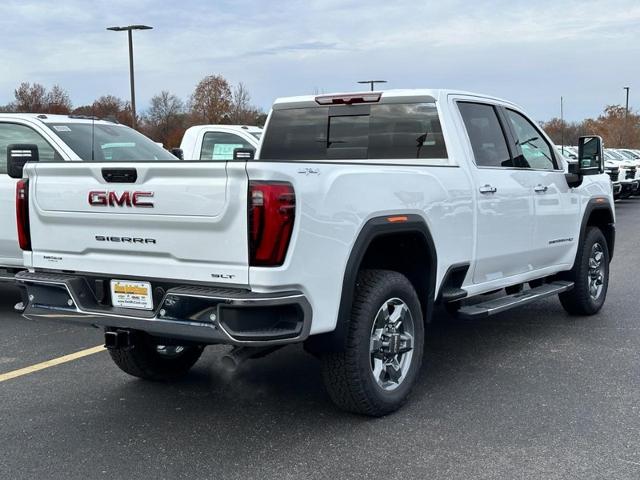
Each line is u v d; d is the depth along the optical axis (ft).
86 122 27.07
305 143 20.85
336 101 20.26
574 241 23.35
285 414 15.55
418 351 15.96
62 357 20.35
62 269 15.02
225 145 38.75
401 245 16.42
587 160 22.61
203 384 17.78
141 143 28.19
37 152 22.76
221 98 187.01
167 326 13.15
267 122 21.54
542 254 21.56
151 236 13.57
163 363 17.62
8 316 25.95
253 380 18.06
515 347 20.93
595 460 13.01
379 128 19.53
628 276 32.91
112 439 14.25
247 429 14.71
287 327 12.85
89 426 14.96
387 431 14.48
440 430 14.51
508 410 15.62
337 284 13.61
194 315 12.94
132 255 13.94
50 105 185.26
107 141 26.66
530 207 20.51
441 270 16.79
